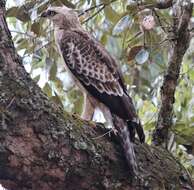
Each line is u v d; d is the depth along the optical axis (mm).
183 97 12398
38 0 10984
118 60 12328
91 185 8148
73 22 10859
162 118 10266
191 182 9102
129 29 11555
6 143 7488
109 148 8398
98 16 12695
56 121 7895
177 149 10914
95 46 10242
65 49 10352
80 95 12055
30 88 7812
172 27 10453
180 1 10242
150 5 10641
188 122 11156
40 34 11367
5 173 7660
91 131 8375
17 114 7594
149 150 9047
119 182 8320
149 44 10898
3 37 7840
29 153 7617
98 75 9898
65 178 7930
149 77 12281
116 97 9516
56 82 12016
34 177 7770
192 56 12836
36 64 11594
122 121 9023
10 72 7754
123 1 12375
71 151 7902
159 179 8750
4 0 8031
